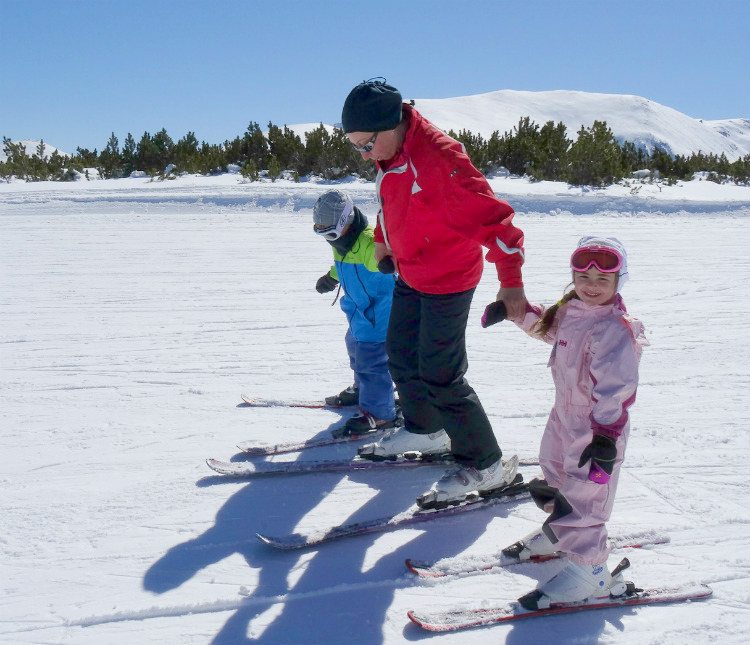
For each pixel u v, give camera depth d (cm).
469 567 274
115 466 364
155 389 482
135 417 431
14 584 264
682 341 595
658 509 319
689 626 241
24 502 326
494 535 302
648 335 612
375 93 284
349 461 362
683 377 504
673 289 802
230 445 392
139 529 304
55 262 929
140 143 2030
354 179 1822
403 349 342
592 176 1803
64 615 247
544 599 248
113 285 808
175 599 255
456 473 319
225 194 1443
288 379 506
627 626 242
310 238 1148
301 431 412
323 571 275
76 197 1407
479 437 317
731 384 488
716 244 1144
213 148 2058
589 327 245
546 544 279
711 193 1762
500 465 324
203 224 1270
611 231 1287
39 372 514
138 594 259
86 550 287
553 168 1878
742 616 246
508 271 270
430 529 306
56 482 346
